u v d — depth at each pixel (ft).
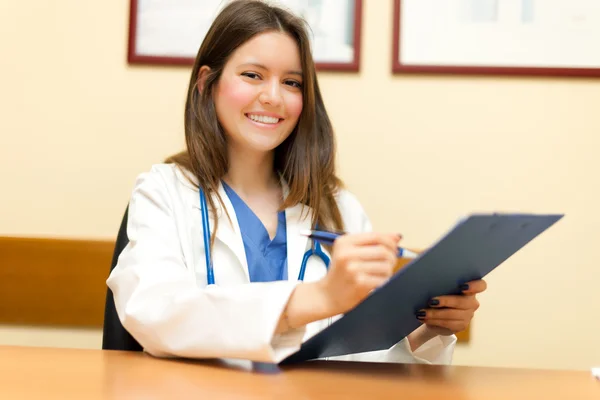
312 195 3.69
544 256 4.75
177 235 3.26
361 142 4.77
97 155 4.82
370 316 2.29
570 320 4.72
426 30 4.76
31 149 4.82
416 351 3.15
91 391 1.89
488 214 1.92
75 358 2.43
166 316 2.50
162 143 4.80
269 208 3.72
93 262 4.69
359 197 4.76
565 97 4.77
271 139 3.47
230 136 3.63
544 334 4.72
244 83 3.42
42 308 4.68
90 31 4.84
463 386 2.23
